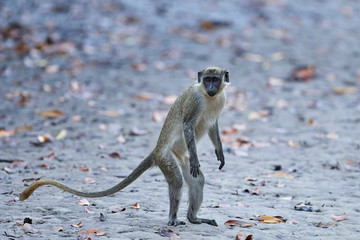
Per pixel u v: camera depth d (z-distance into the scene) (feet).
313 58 74.79
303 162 39.86
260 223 27.71
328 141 45.24
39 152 40.68
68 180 34.37
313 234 26.27
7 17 79.20
